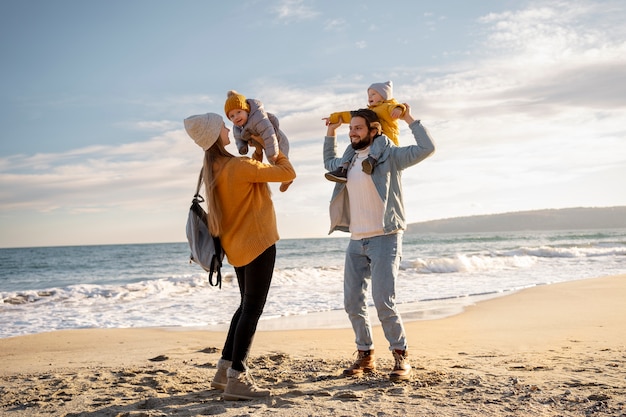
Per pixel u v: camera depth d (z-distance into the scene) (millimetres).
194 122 3189
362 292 3980
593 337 5590
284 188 3506
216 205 3197
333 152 4383
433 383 3533
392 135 4016
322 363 4492
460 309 9016
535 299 9977
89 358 5359
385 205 3730
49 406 3232
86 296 11961
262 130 3443
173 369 4461
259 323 7973
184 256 40406
